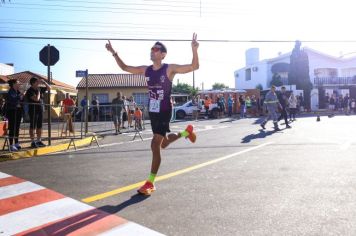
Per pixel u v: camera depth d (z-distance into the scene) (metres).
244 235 3.40
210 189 5.01
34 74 35.22
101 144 10.86
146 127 18.38
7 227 3.71
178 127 18.53
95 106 13.65
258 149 8.65
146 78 5.06
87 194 4.88
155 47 4.94
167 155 8.01
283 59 46.56
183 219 3.84
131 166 6.86
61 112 11.82
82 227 3.66
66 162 7.47
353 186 5.01
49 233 3.52
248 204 4.30
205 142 10.37
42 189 5.18
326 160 6.99
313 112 36.28
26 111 9.62
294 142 9.86
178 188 5.09
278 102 14.53
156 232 3.50
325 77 45.53
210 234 3.43
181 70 4.87
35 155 8.75
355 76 46.09
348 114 31.00
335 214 3.89
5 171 6.59
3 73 37.38
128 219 3.86
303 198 4.50
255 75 49.47
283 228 3.54
